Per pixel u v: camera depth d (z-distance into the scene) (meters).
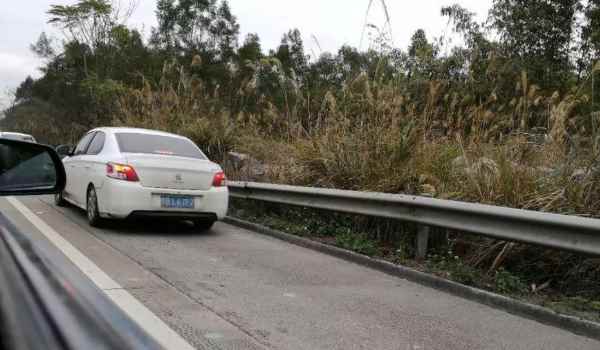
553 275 5.43
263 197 9.14
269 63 11.37
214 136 12.59
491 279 5.40
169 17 63.03
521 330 4.19
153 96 14.71
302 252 7.00
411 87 8.95
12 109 44.22
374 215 6.85
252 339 3.63
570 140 6.52
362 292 5.07
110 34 24.14
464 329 4.14
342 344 3.66
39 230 7.50
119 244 6.77
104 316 0.91
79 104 27.73
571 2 23.45
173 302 4.34
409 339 3.84
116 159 7.62
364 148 8.44
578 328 4.18
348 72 9.96
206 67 48.84
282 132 10.78
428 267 5.93
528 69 21.81
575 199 5.91
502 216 5.18
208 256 6.34
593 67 7.02
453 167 7.39
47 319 0.83
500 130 7.87
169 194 7.64
